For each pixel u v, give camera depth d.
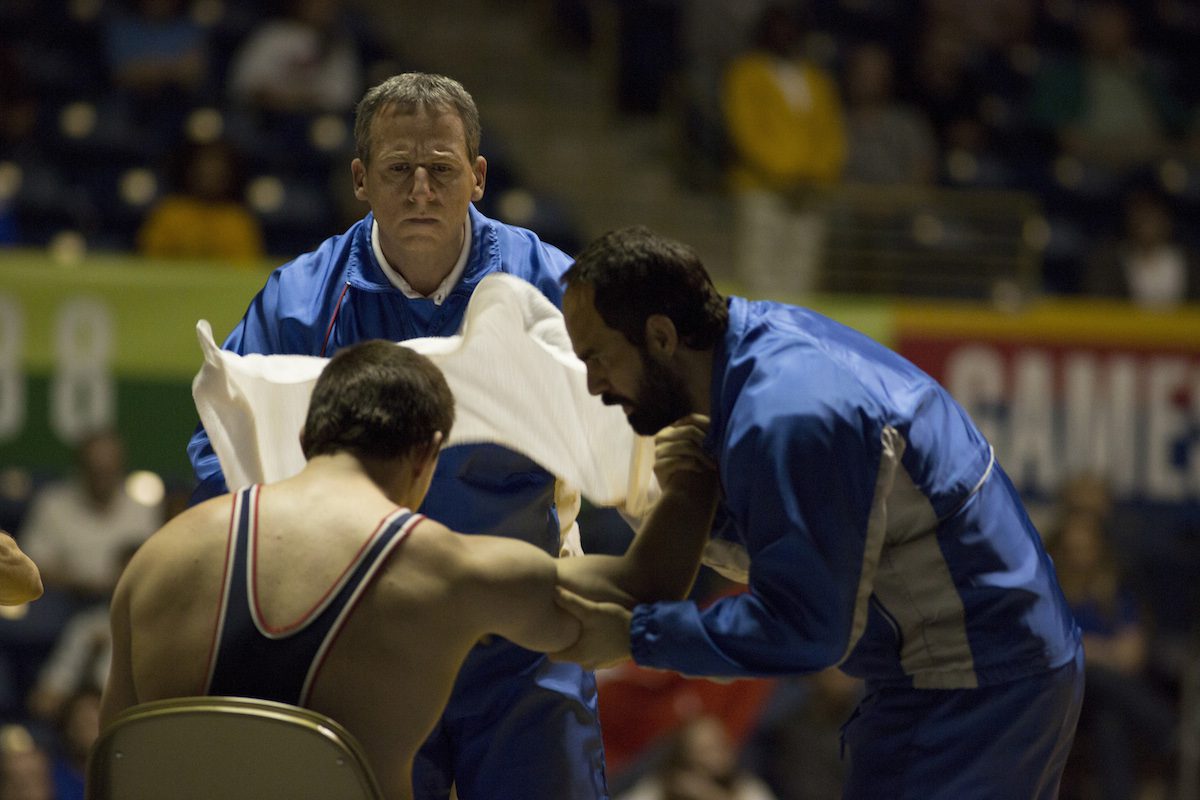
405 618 8.30
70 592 23.23
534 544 10.78
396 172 10.09
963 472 9.21
